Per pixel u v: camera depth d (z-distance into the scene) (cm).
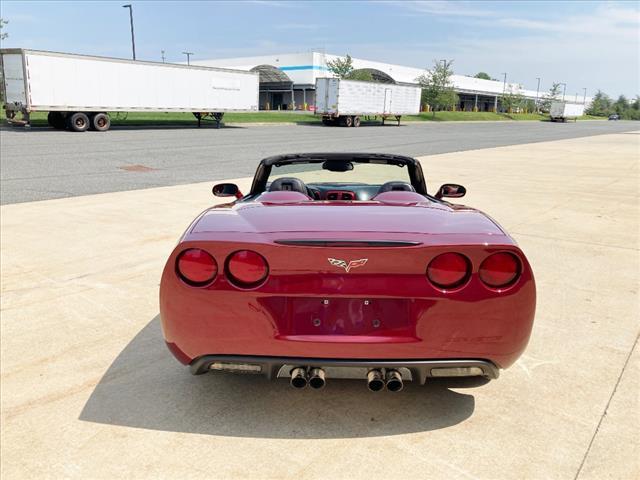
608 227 667
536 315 369
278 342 215
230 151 1803
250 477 205
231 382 280
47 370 291
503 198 902
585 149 2292
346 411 251
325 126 3962
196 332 220
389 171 355
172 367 297
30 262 489
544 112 12050
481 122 6675
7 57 2294
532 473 207
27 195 863
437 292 211
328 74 7831
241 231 223
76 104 2419
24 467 212
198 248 217
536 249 552
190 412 251
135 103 2656
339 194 350
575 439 229
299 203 279
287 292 213
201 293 217
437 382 279
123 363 300
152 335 338
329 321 216
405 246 209
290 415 248
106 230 617
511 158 1769
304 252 210
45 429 237
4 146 1725
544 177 1228
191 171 1255
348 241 208
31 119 2962
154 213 724
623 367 295
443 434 233
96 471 209
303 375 217
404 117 6328
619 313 374
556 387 273
